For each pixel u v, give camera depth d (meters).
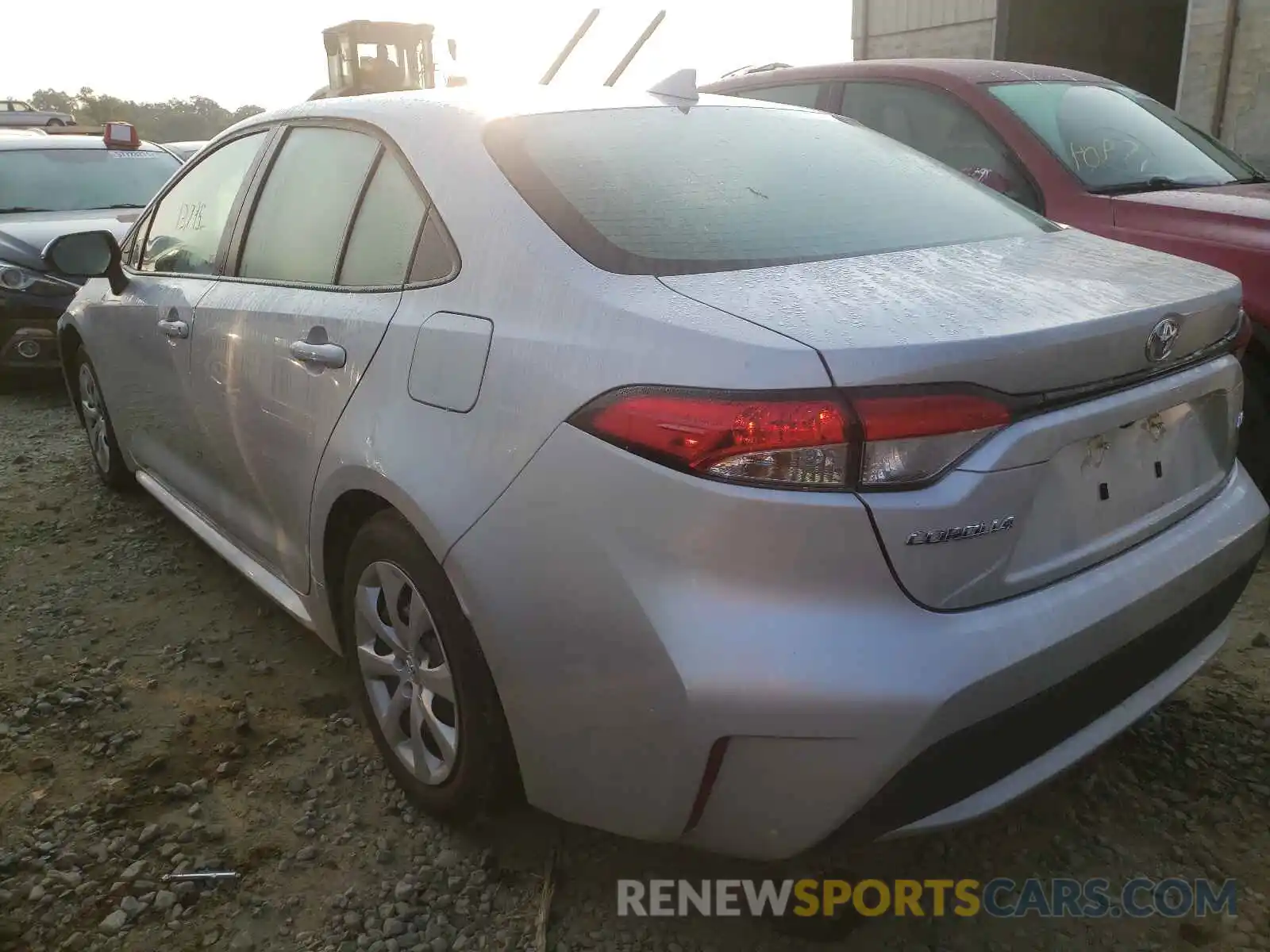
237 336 2.82
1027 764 1.84
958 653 1.64
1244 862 2.23
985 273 2.02
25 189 7.34
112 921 2.07
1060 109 4.52
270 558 2.93
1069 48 12.81
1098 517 1.91
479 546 1.91
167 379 3.32
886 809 1.67
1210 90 9.95
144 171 7.91
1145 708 2.05
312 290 2.59
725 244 2.04
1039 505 1.78
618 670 1.74
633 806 1.81
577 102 2.55
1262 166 9.58
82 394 4.51
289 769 2.57
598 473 1.74
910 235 2.27
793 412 1.59
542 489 1.82
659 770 1.73
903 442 1.60
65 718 2.79
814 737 1.61
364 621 2.41
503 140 2.28
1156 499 2.05
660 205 2.15
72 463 4.97
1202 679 2.89
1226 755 2.57
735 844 1.76
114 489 4.48
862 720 1.60
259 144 3.10
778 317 1.71
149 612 3.41
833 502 1.59
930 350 1.62
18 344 6.19
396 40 15.70
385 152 2.50
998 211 2.57
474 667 2.04
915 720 1.60
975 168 4.45
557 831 2.33
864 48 14.16
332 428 2.37
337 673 3.03
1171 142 4.58
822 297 1.80
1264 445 3.65
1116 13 13.01
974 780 1.75
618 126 2.46
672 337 1.71
